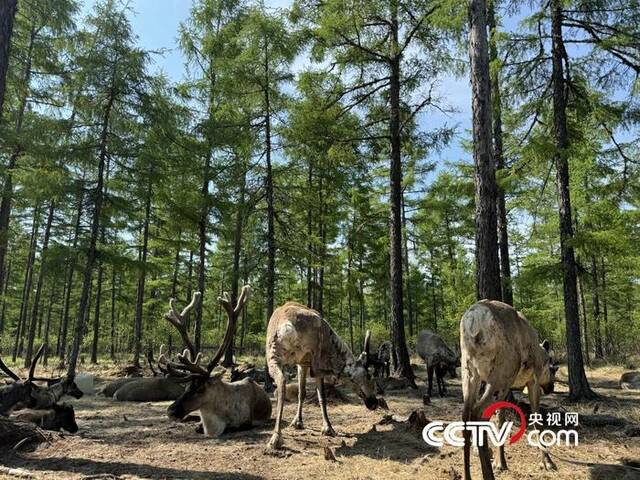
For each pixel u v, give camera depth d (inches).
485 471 150.0
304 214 711.1
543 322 647.8
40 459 190.4
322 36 474.9
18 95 546.3
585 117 409.4
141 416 315.9
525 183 450.3
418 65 496.7
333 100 515.2
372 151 568.7
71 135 478.6
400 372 478.3
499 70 412.2
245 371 520.4
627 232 377.7
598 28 388.5
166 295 887.1
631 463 190.1
